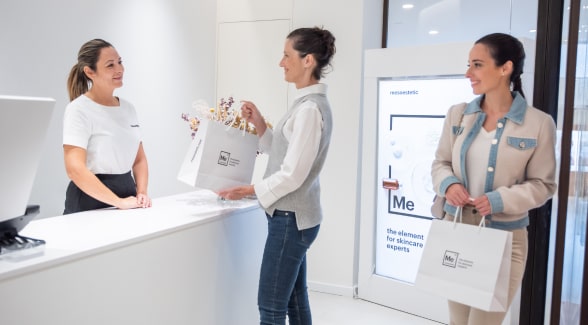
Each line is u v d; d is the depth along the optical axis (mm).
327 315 3207
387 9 3744
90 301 1423
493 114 1720
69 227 1668
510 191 1600
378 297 3418
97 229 1646
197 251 1874
